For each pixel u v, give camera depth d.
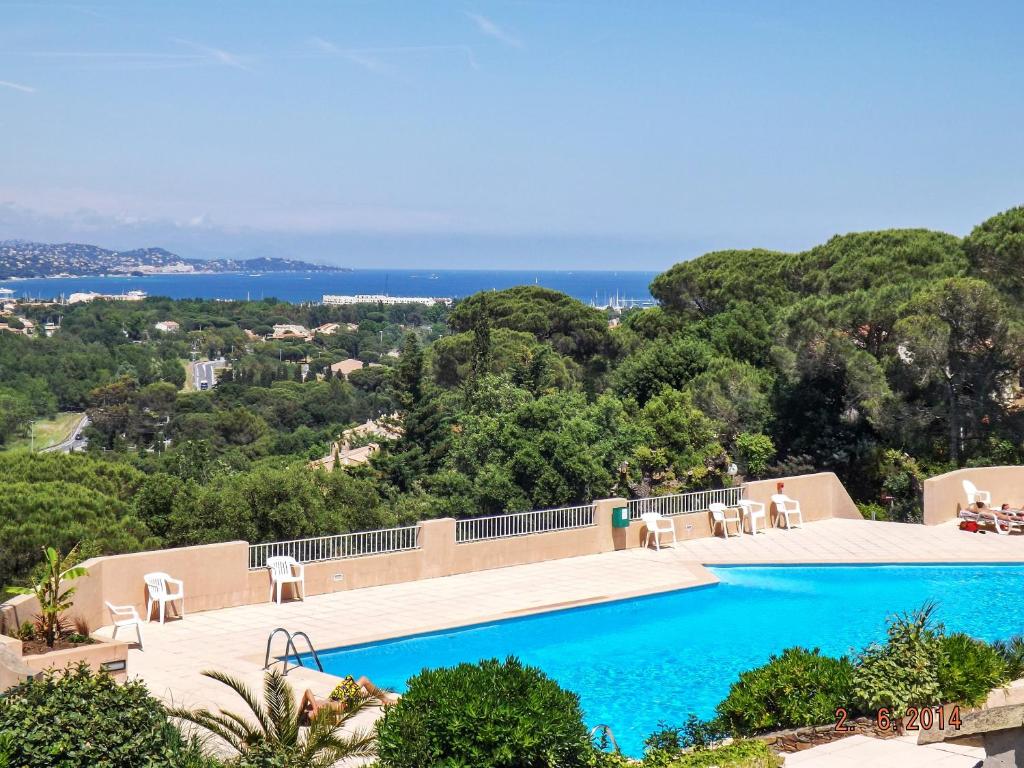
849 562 19.36
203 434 93.19
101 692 7.49
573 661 14.02
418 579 17.59
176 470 42.88
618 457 26.89
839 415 29.94
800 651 9.98
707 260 50.44
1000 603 16.98
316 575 16.50
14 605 11.29
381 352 179.25
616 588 17.30
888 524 22.62
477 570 18.33
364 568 17.02
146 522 22.91
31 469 24.98
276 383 126.12
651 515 20.25
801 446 30.52
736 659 14.10
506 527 18.84
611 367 50.38
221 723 7.91
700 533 21.33
